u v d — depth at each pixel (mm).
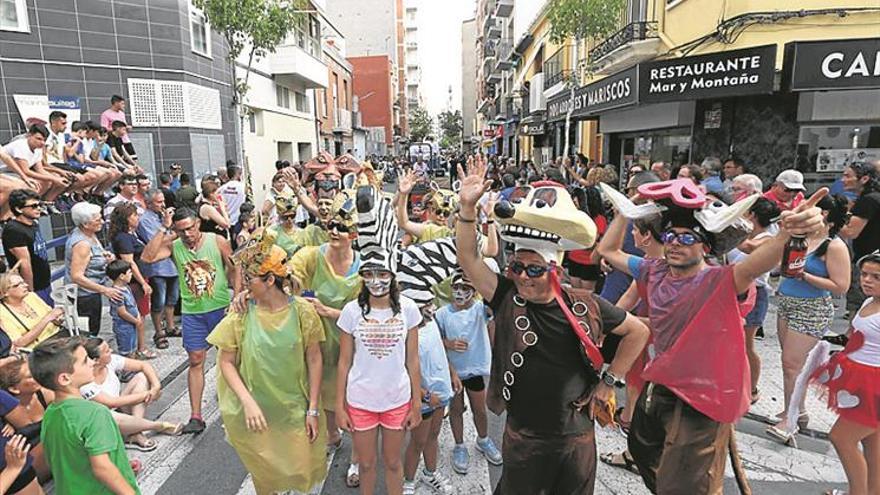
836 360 3242
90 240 5352
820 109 9273
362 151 42062
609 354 2596
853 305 6324
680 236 2662
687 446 2748
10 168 6062
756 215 3963
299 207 6441
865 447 3219
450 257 3555
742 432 4301
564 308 2426
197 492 3656
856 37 8906
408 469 3523
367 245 2979
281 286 3098
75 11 12008
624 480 3758
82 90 12273
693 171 6391
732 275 2582
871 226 6008
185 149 13977
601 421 2559
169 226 6246
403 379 3096
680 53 11359
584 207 6641
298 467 3152
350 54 64750
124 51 12766
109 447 2564
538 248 2365
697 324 2670
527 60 32438
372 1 63781
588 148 19453
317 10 23547
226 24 12102
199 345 4328
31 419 3369
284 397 3082
